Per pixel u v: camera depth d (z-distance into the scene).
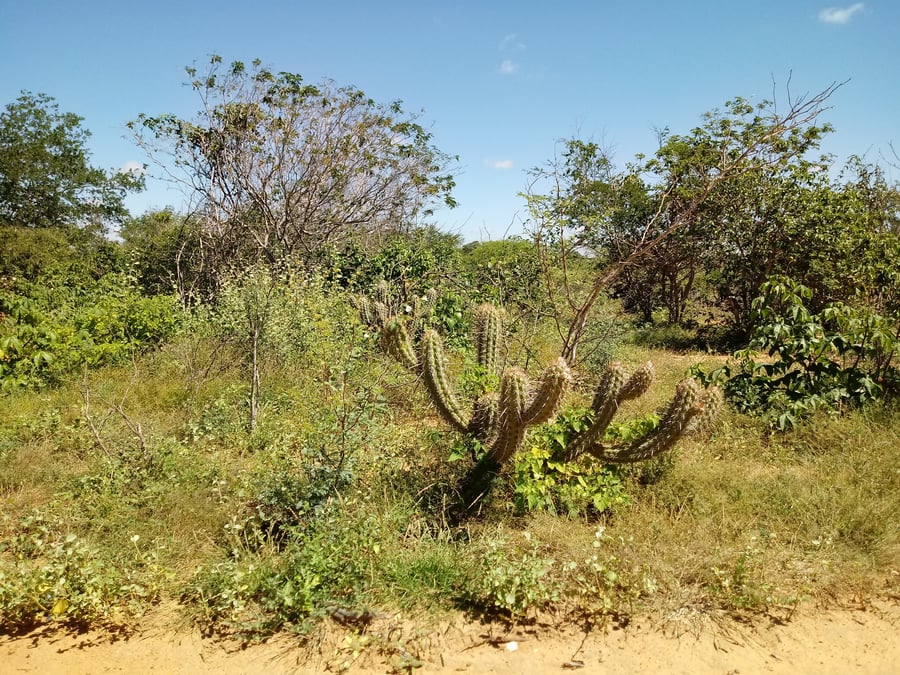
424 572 3.65
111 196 23.53
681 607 3.45
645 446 4.32
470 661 3.11
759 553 3.68
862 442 5.28
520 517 4.39
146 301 10.70
